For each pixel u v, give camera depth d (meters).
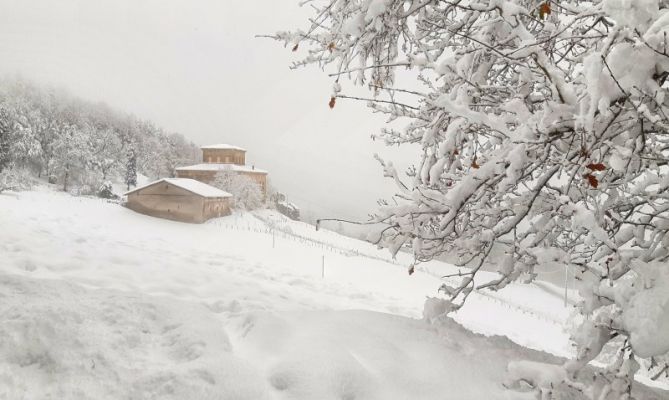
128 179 80.19
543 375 2.65
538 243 3.44
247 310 4.90
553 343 15.95
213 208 55.84
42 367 2.85
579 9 2.72
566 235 3.57
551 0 2.75
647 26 2.14
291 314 4.07
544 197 3.32
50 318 3.27
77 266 6.09
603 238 2.39
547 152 2.78
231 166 70.00
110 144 86.44
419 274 30.30
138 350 3.18
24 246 6.47
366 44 4.02
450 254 3.55
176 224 47.31
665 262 2.53
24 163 64.38
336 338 3.38
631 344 2.40
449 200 3.12
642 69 2.18
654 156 2.59
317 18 3.99
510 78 4.06
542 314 25.59
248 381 2.76
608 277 2.57
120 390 2.64
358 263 33.94
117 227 38.19
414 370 3.00
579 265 2.81
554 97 2.50
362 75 4.15
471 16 3.65
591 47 2.82
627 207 3.04
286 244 41.53
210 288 6.09
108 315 3.63
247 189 68.44
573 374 2.69
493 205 3.56
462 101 3.28
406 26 4.05
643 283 2.45
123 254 7.05
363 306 7.84
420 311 8.72
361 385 2.78
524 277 3.43
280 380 2.80
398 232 3.34
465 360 3.21
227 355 3.08
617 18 2.05
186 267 6.94
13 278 4.20
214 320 3.93
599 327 2.61
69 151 64.44
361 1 3.87
